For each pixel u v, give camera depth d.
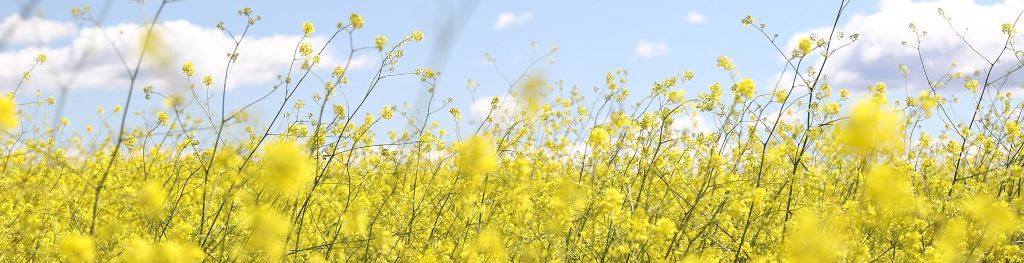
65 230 3.83
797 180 3.75
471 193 3.74
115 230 3.74
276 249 3.47
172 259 3.20
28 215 3.87
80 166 4.78
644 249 3.53
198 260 3.40
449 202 4.10
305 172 2.85
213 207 3.84
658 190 4.06
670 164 3.87
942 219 3.92
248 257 3.51
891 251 3.88
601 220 3.79
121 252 3.46
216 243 3.64
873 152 3.32
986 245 3.88
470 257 3.63
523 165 3.60
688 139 3.91
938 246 3.84
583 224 3.88
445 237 3.99
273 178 2.83
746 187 3.68
